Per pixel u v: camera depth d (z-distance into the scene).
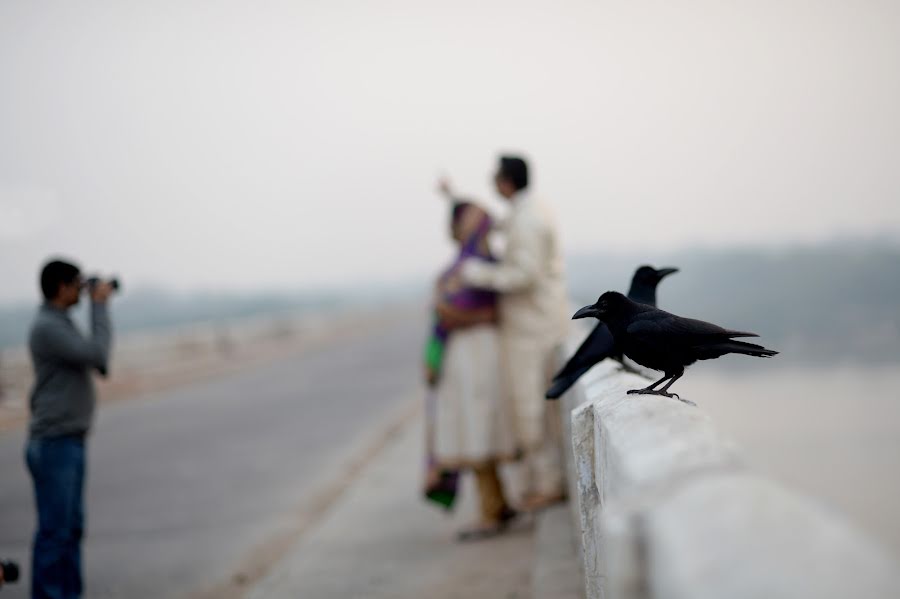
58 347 5.03
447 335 6.46
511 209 6.26
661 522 1.10
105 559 6.66
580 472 2.53
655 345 2.54
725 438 1.53
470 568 5.55
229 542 6.97
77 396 5.16
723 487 1.12
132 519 7.96
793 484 1.11
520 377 6.30
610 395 2.53
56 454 5.08
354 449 11.00
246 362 27.75
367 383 19.58
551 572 4.70
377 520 7.20
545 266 6.20
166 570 6.30
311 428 13.12
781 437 22.12
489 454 6.36
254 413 15.34
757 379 25.69
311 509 7.95
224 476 9.77
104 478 10.04
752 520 0.99
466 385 6.38
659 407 2.01
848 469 20.19
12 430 14.03
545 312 6.25
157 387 20.72
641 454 1.54
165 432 13.56
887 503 17.66
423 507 7.57
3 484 9.87
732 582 0.87
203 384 21.45
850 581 0.79
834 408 24.44
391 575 5.55
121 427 14.45
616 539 1.19
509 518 6.49
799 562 0.85
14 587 6.00
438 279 6.52
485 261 6.48
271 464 10.31
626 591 1.18
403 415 13.62
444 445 6.45
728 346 2.49
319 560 6.05
